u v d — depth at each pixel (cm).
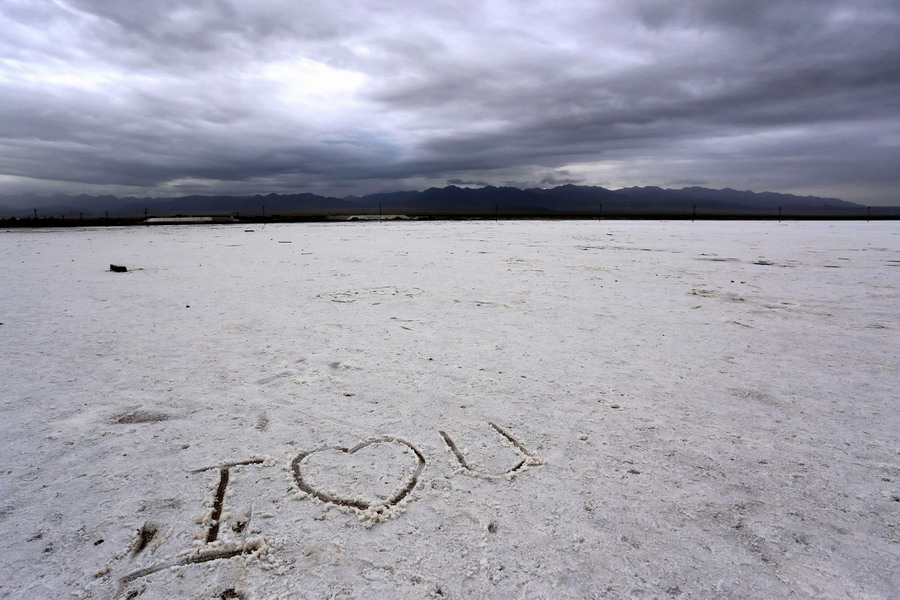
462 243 2058
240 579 187
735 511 228
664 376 412
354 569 192
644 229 3459
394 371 423
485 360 454
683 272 1104
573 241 2188
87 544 205
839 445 291
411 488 248
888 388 383
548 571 191
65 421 321
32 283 916
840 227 3741
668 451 285
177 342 509
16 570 190
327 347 494
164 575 189
